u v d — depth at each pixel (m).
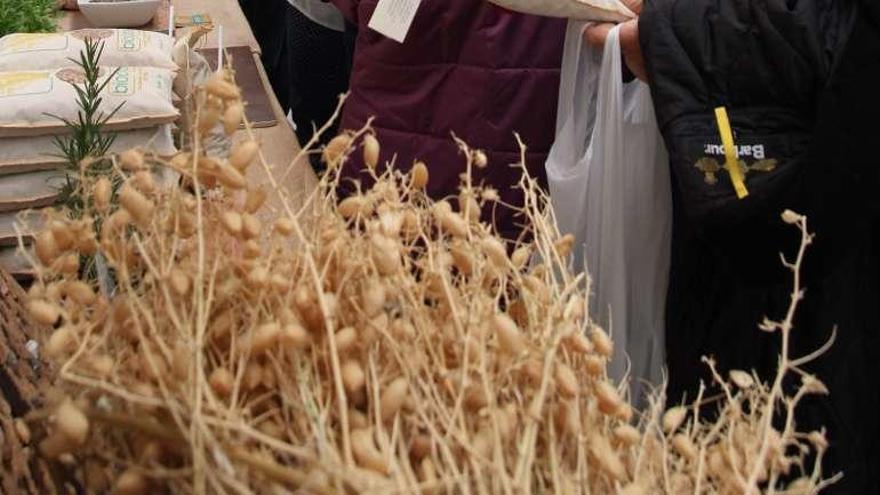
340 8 1.43
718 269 1.11
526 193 0.65
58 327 0.54
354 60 1.42
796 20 0.95
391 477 0.42
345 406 0.44
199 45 1.96
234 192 0.55
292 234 0.53
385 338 0.48
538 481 0.47
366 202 0.55
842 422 1.02
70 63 1.23
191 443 0.40
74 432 0.42
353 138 0.59
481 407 0.47
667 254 1.20
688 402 1.15
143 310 0.47
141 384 0.46
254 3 2.84
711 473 0.51
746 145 0.99
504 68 1.25
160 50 1.30
